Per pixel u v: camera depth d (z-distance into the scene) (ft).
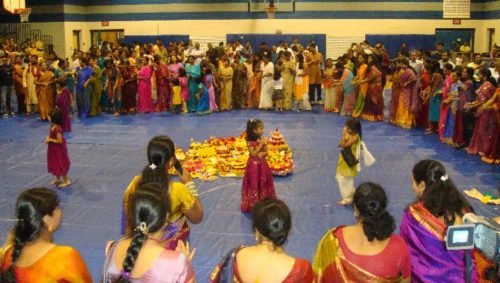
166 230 13.24
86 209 24.85
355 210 10.16
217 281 10.21
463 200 11.49
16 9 59.11
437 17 74.69
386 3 74.79
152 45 67.10
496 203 24.99
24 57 54.34
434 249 10.82
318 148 36.06
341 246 10.04
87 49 80.53
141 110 51.11
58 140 27.48
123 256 9.70
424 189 12.12
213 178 29.07
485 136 33.24
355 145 24.48
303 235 21.63
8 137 40.01
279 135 33.35
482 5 74.13
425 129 42.37
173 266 9.32
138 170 31.12
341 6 75.25
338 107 50.65
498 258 9.37
